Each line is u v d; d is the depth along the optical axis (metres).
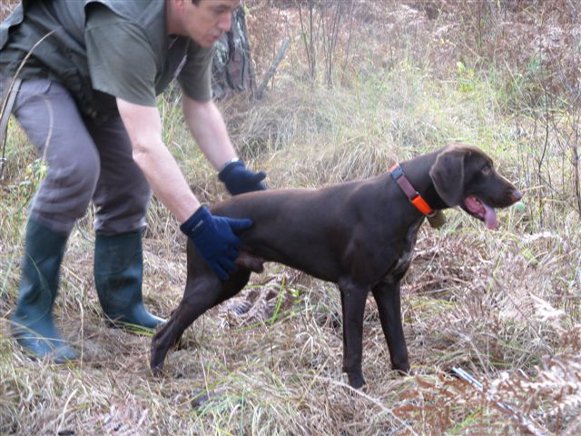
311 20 5.66
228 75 5.42
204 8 3.09
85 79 3.34
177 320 3.38
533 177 4.61
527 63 5.74
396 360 3.32
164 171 3.15
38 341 3.43
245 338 3.66
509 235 4.18
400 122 5.17
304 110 5.33
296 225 3.26
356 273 3.19
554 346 3.49
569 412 2.74
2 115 3.25
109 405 3.09
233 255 3.25
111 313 3.79
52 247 3.43
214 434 3.01
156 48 3.14
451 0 6.56
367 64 5.75
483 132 5.15
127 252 3.73
